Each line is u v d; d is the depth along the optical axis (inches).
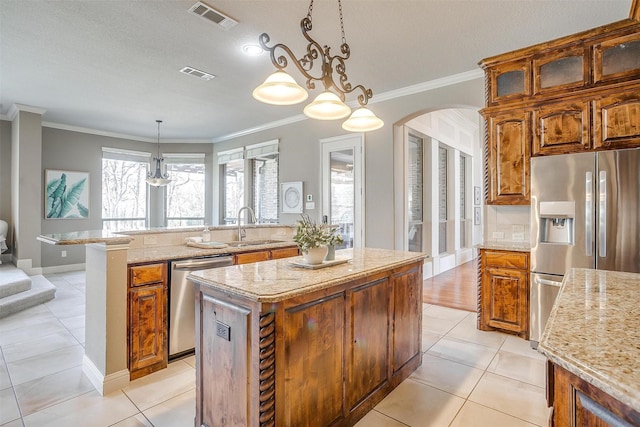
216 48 128.3
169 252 111.7
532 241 116.3
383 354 85.1
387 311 86.4
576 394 32.4
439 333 129.0
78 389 88.7
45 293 168.6
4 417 76.8
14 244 219.3
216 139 299.0
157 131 270.7
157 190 303.4
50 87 170.7
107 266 87.4
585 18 108.6
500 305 126.5
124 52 131.9
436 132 239.1
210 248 122.4
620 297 50.2
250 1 99.0
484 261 129.8
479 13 105.5
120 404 82.0
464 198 300.2
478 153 313.0
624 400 24.8
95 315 92.9
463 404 82.4
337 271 75.4
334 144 204.7
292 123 228.7
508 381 93.3
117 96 184.7
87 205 261.9
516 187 123.1
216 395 66.3
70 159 254.2
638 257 97.3
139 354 94.3
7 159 228.1
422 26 112.7
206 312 68.6
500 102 125.6
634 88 101.3
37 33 117.4
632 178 98.2
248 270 76.2
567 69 112.5
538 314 114.7
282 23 110.3
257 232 160.6
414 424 75.0
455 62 140.6
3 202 226.5
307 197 219.1
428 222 233.1
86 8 102.5
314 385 65.1
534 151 119.2
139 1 98.9
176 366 101.3
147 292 96.1
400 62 140.3
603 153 102.6
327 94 81.4
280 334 58.5
